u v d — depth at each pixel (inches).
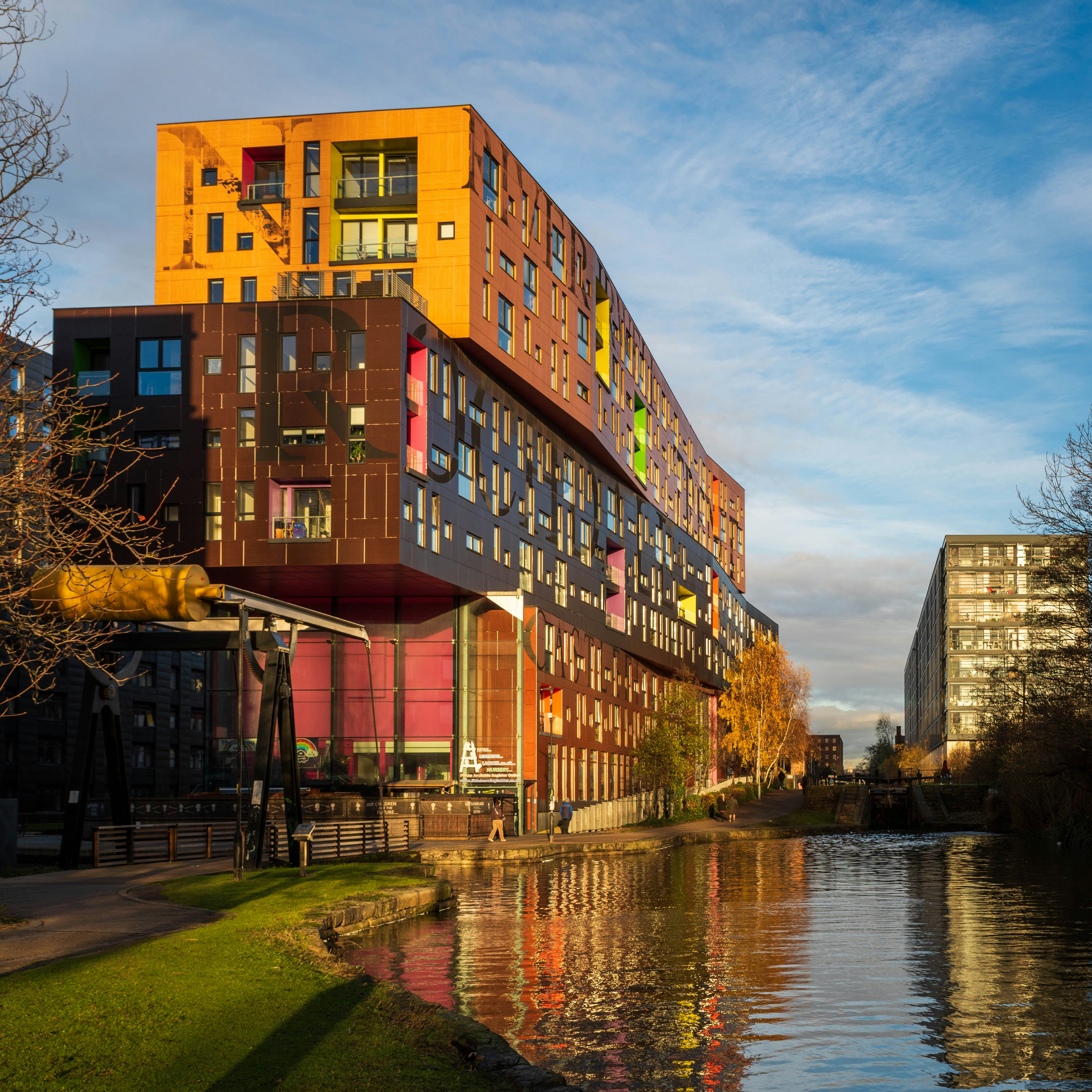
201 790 2475.4
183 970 467.2
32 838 1574.8
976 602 5895.7
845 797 3727.9
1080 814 2134.6
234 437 1899.6
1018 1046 458.3
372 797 1895.9
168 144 2148.1
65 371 597.0
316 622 1217.4
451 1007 527.5
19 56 555.5
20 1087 304.5
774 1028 488.7
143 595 1007.6
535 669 2208.4
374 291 2004.2
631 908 973.2
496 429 2268.7
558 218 2527.1
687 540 3961.6
